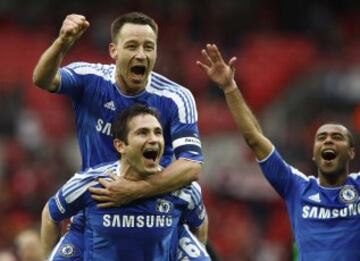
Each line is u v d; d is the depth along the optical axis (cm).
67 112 7806
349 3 9694
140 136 2192
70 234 2306
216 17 9206
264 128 7725
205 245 2427
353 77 8494
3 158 7069
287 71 8762
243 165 7094
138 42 2267
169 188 2230
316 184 2558
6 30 9025
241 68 8694
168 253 2292
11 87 8131
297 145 7156
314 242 2508
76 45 8644
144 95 2319
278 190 2600
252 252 6128
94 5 9225
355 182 2541
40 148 7162
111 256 2250
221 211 6606
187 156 2269
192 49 8681
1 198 6525
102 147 2330
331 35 9244
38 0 9281
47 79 2256
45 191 6588
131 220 2236
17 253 3500
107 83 2331
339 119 7781
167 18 9200
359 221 2495
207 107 7869
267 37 9144
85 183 2245
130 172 2228
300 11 9394
